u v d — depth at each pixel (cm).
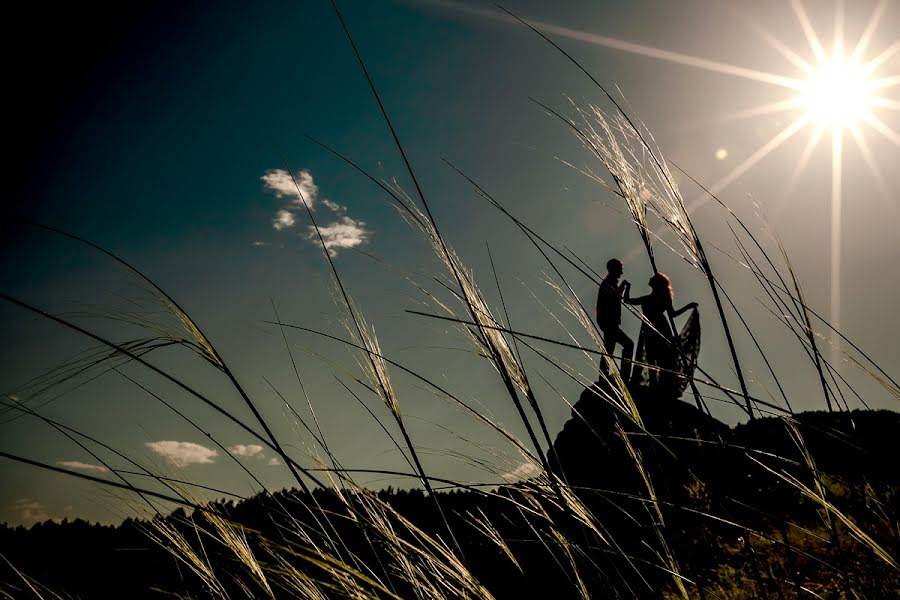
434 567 109
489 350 113
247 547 104
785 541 112
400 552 107
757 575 108
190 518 111
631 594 107
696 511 110
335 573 95
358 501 112
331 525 108
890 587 98
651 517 115
